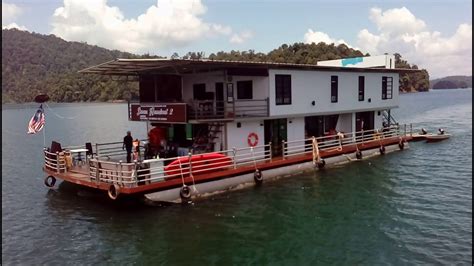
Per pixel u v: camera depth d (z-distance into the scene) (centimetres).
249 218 1966
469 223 1822
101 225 1927
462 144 4028
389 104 3700
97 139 5788
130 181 2041
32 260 1608
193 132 2748
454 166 2992
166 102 2584
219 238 1747
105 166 2405
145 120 2630
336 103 3164
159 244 1700
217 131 2575
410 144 4062
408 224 1842
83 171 2442
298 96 2856
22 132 7288
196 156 2256
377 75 3547
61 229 1909
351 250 1603
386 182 2575
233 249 1641
